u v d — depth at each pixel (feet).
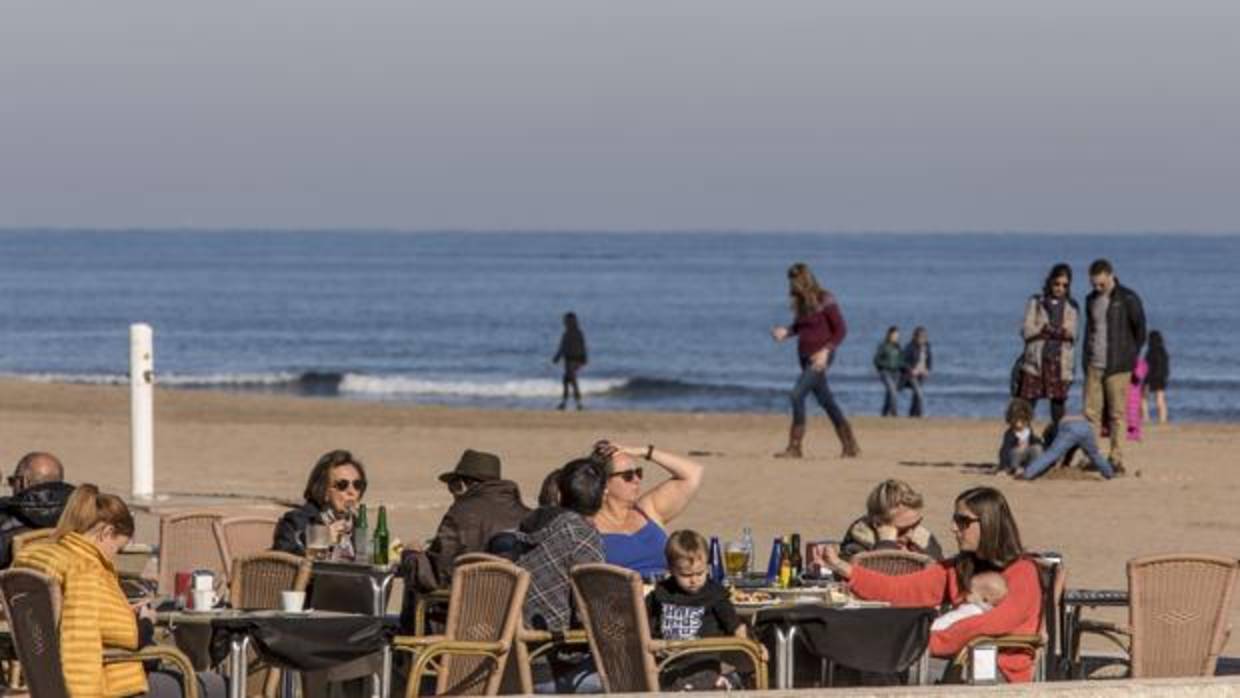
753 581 90.02
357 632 75.66
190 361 584.40
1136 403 222.48
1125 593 89.81
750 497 168.45
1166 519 154.20
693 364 598.75
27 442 218.79
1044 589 83.51
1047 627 83.61
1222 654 100.99
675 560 78.74
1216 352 642.22
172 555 100.17
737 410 414.21
